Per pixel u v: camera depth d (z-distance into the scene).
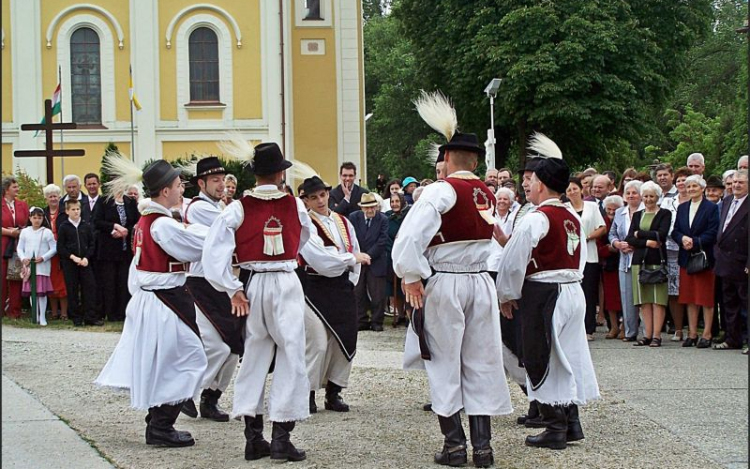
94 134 28.12
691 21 35.53
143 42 28.19
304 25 29.41
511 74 31.62
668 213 11.37
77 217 13.85
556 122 33.56
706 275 11.07
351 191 14.40
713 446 6.68
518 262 6.61
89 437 7.16
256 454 6.47
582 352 6.83
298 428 7.43
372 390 8.92
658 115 49.75
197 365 6.86
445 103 6.64
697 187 11.12
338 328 7.91
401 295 13.61
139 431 7.39
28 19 27.88
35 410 8.07
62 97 28.08
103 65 28.17
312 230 7.77
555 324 6.64
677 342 11.70
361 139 29.73
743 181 10.61
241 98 28.47
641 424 7.35
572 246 6.77
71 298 13.77
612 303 12.05
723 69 56.88
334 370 8.04
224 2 28.36
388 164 56.22
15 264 14.23
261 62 28.45
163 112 28.33
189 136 28.33
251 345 6.50
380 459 6.48
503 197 10.20
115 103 28.20
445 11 35.03
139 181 7.23
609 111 32.19
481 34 32.97
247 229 6.47
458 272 6.33
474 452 6.25
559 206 6.82
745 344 10.93
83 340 12.23
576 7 32.41
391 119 54.19
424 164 53.97
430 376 6.34
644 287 11.32
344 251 8.19
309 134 29.58
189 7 28.23
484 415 6.29
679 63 36.06
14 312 14.44
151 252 6.83
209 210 7.81
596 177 13.02
